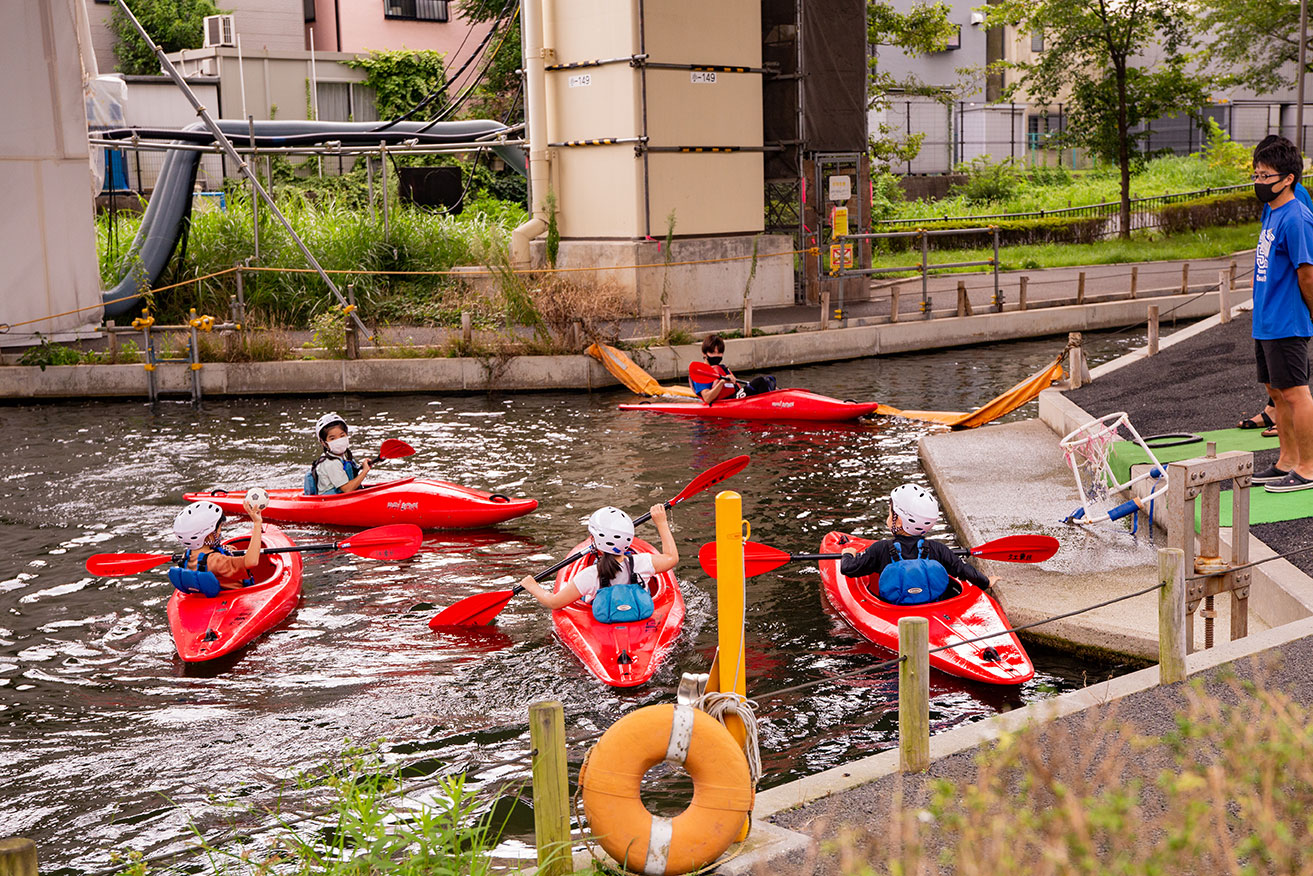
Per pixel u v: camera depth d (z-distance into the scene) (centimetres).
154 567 933
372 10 3931
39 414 1702
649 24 2098
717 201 2247
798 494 1179
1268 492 878
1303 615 670
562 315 1841
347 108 3734
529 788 608
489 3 3528
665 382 1880
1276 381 851
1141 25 3412
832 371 1961
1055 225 3544
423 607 893
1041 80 3591
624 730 420
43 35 1955
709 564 839
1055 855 346
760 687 730
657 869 416
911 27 3369
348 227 2314
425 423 1594
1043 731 514
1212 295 2367
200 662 784
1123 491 1016
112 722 702
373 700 726
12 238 1945
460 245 2397
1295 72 4509
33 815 594
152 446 1463
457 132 2733
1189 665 588
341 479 1155
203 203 2581
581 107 2191
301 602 905
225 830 572
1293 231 809
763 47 2375
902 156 3612
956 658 714
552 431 1523
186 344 1892
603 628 779
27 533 1102
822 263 2356
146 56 3578
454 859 430
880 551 795
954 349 2177
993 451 1245
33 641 833
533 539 1062
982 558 843
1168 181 4203
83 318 2025
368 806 455
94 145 2067
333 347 1861
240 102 3478
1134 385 1381
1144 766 482
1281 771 391
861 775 494
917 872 377
